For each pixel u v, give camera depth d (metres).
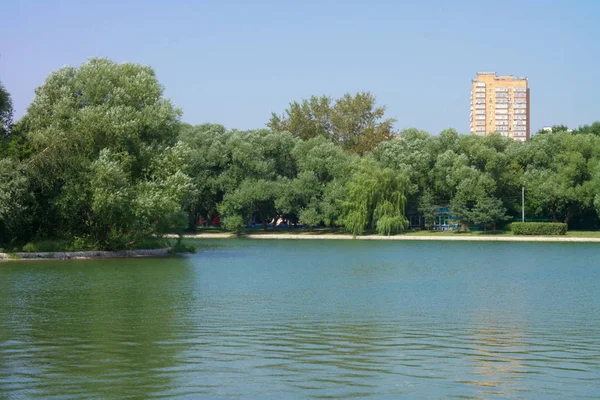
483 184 110.69
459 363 20.19
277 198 115.06
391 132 158.25
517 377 18.62
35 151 60.12
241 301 33.84
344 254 73.56
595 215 117.56
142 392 16.97
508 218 112.38
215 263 59.06
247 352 21.48
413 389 17.42
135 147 62.38
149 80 64.75
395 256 70.88
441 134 118.12
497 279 46.59
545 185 107.44
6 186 55.81
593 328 26.22
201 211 125.44
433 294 37.38
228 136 119.50
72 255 61.09
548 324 27.16
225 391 17.14
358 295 36.75
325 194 113.69
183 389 17.27
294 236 115.19
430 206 116.25
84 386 17.45
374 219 111.38
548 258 68.00
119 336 24.08
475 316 29.16
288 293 37.47
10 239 61.44
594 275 49.56
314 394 16.95
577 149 109.06
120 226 63.34
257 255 70.94
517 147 115.62
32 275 46.25
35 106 62.72
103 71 63.81
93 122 59.91
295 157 120.12
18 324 26.47
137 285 40.81
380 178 109.81
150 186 59.84
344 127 157.00
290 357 20.80
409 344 22.94
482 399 16.66
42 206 61.09
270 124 163.50
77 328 25.61
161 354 21.09
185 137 115.00
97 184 57.94
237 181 116.25
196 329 25.52
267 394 16.91
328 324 26.86
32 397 16.50
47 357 20.58
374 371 19.17
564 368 19.66
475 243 97.69
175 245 71.75
